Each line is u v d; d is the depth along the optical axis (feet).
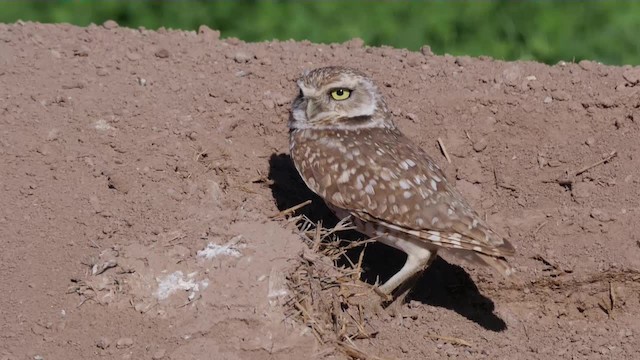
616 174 43.75
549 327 40.70
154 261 37.27
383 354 37.96
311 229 41.24
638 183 43.29
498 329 40.29
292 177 43.68
